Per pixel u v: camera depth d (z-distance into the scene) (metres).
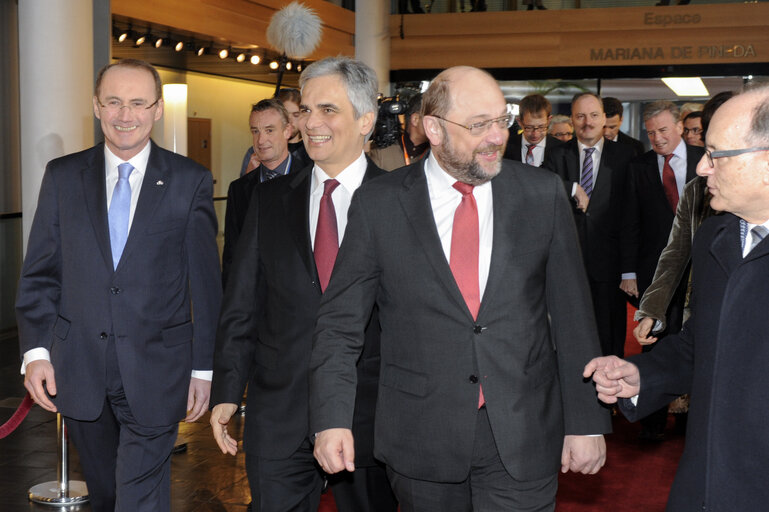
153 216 3.12
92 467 3.34
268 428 2.91
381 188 2.56
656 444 5.34
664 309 3.81
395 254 2.48
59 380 3.13
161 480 3.26
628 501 4.41
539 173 2.56
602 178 5.71
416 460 2.46
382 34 13.50
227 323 3.01
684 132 6.46
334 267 2.61
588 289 2.54
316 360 2.55
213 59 11.69
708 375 2.06
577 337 2.50
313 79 2.90
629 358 2.38
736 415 1.99
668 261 3.85
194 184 3.21
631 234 5.59
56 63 6.96
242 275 3.01
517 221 2.47
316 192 2.98
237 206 4.86
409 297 2.46
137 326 3.11
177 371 3.18
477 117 2.37
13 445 5.36
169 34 8.92
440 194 2.51
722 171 2.01
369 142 3.95
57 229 3.18
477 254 2.46
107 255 3.10
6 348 8.17
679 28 12.97
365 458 2.92
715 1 12.83
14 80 10.51
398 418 2.48
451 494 2.53
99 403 3.12
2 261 8.45
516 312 2.43
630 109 13.41
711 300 2.08
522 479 2.42
